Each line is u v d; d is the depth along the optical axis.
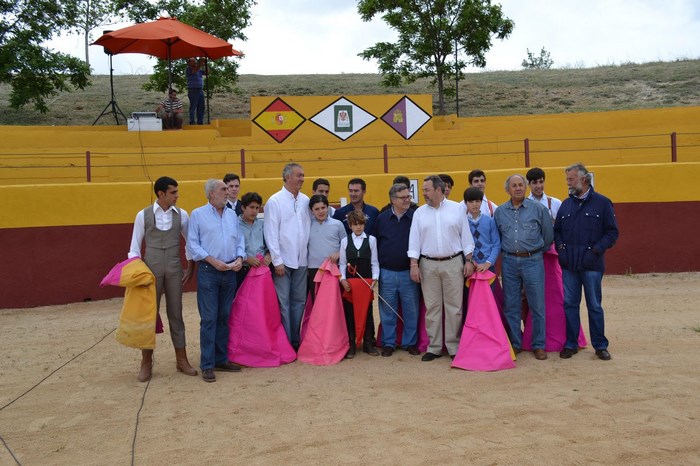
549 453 4.80
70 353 8.51
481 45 22.22
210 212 7.22
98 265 12.33
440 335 7.66
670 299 11.07
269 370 7.36
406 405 5.97
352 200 8.19
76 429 5.66
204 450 5.09
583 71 34.41
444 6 22.28
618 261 13.52
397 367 7.33
